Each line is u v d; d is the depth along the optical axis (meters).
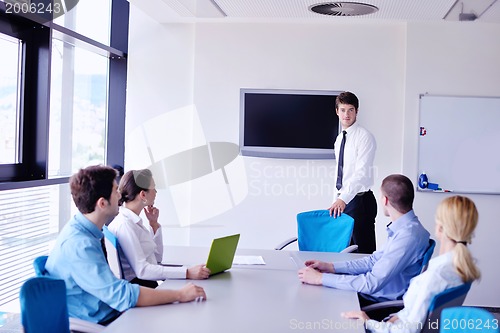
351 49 5.91
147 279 3.14
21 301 2.08
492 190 5.71
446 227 2.47
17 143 4.39
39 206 4.73
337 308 2.61
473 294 5.77
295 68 5.96
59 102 5.11
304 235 4.52
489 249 5.75
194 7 4.99
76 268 2.52
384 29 5.87
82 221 2.63
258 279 3.15
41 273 2.57
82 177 2.61
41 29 4.43
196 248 4.03
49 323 2.19
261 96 5.91
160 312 2.47
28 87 4.44
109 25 6.14
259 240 6.07
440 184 5.76
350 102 5.11
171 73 6.15
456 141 5.74
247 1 4.52
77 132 5.50
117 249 3.10
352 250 4.21
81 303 2.61
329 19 5.69
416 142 5.79
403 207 3.15
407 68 5.77
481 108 5.72
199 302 2.65
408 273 3.17
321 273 3.09
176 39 6.13
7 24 4.11
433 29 5.75
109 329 2.22
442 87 5.75
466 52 5.72
